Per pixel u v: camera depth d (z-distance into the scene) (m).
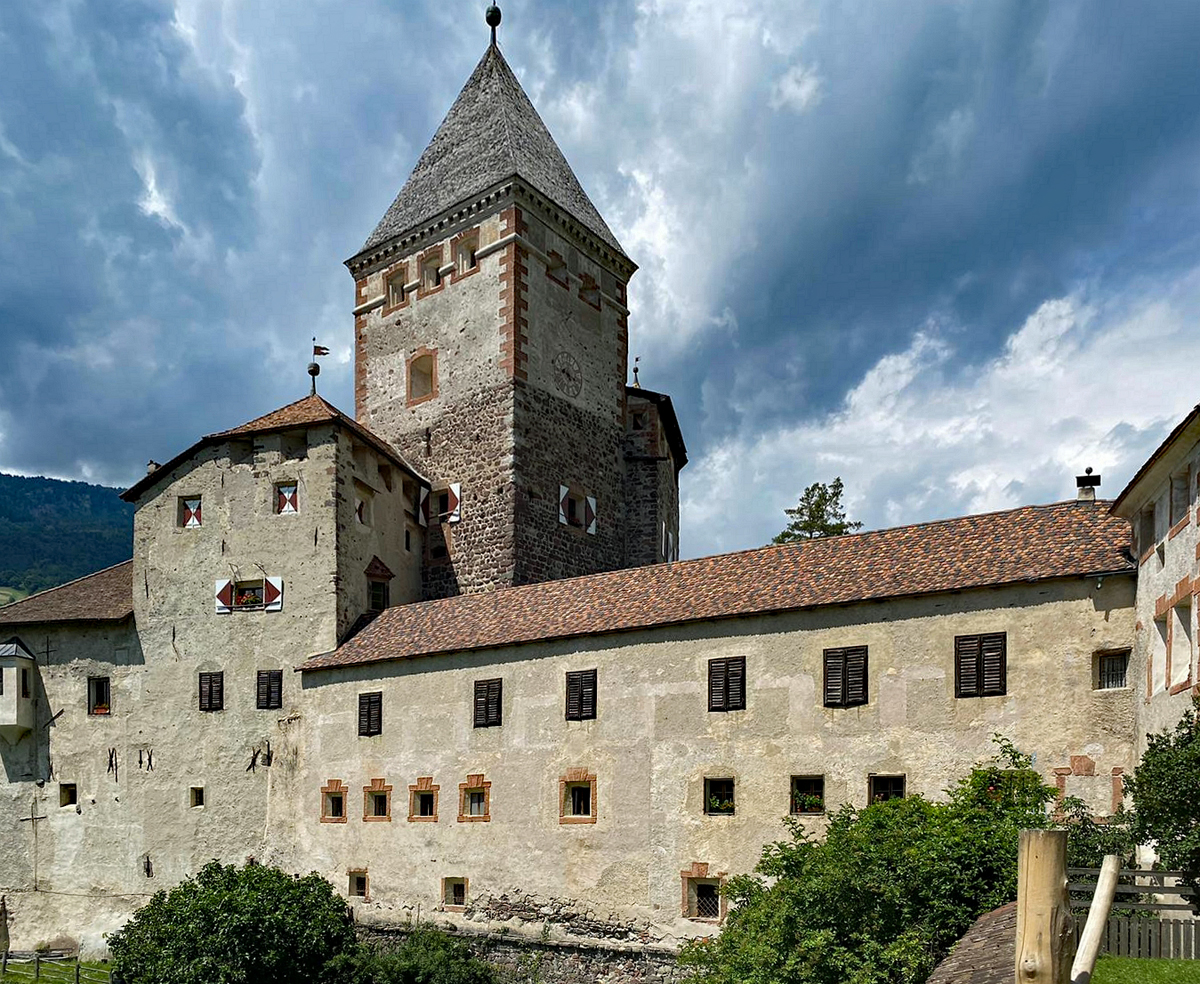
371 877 33.97
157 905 28.06
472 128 48.47
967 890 18.86
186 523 40.34
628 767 29.59
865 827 21.09
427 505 44.25
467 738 32.78
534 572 42.12
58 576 165.38
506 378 42.62
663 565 32.88
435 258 46.66
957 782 24.98
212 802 37.53
